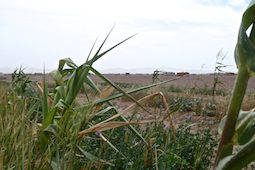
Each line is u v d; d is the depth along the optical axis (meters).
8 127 1.48
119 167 1.86
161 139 2.18
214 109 5.88
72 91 1.65
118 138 2.55
